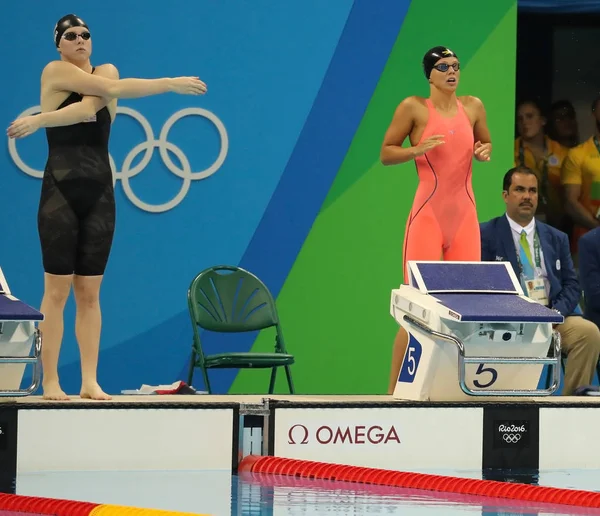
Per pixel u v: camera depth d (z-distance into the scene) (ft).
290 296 101.81
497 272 72.28
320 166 102.32
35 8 96.48
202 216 99.60
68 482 57.41
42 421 60.85
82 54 69.05
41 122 66.13
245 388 100.68
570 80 116.16
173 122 98.78
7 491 54.24
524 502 53.83
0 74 95.76
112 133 97.66
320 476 61.41
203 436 63.57
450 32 105.09
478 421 66.90
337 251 102.73
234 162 100.32
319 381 102.27
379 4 103.35
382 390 103.60
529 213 91.61
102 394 69.92
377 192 103.50
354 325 103.14
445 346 67.67
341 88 102.68
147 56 98.58
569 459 68.18
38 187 96.58
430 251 83.51
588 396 78.48
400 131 83.51
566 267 92.58
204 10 99.55
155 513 47.24
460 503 52.75
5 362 62.49
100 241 69.51
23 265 96.07
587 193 114.21
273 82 101.09
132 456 62.39
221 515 47.21
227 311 88.89
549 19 115.55
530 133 114.73
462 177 84.28
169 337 98.78
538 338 68.44
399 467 65.77
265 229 101.09
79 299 70.18
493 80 106.11
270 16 100.89
